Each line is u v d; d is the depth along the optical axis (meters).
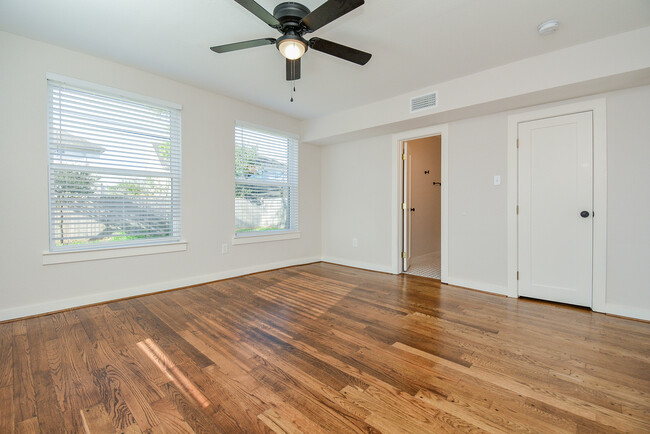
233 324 2.34
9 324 2.29
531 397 1.45
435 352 1.90
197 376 1.62
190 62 2.78
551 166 2.85
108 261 2.84
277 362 1.77
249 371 1.68
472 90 2.92
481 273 3.29
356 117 3.96
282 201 4.51
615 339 2.08
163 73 3.02
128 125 2.94
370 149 4.38
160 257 3.18
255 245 4.10
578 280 2.75
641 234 2.45
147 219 3.10
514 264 3.06
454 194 3.49
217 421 1.29
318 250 5.04
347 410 1.36
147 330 2.21
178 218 3.33
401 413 1.34
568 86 2.45
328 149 4.96
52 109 2.54
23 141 2.40
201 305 2.78
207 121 3.50
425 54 2.55
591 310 2.66
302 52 2.00
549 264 2.89
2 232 2.32
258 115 4.02
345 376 1.63
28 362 1.75
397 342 2.04
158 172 3.15
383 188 4.24
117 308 2.68
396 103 3.53
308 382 1.57
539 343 2.02
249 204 4.05
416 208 5.02
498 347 1.96
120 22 2.17
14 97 2.36
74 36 2.36
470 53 2.53
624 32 2.19
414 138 3.95
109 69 2.77
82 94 2.68
